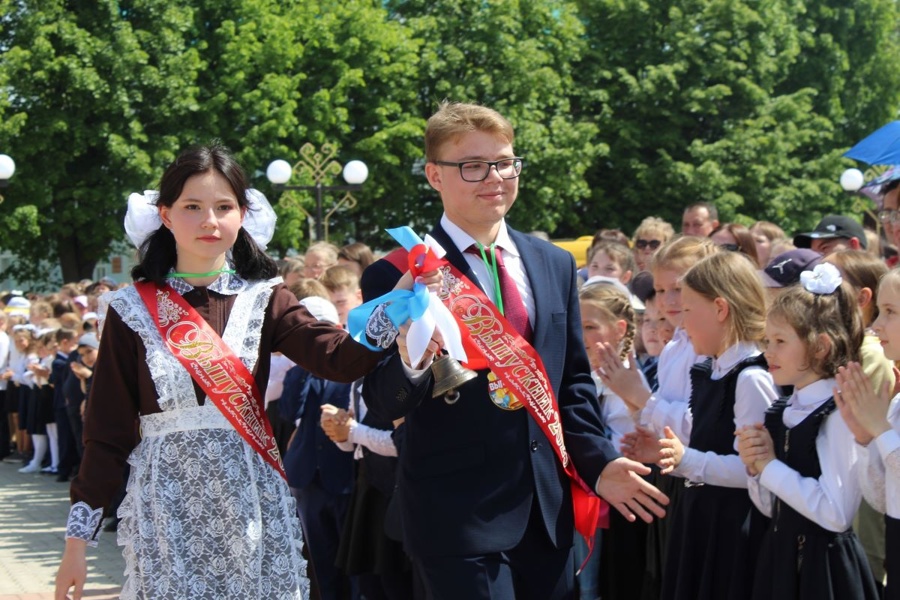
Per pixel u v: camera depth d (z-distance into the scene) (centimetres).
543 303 309
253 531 271
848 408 309
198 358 274
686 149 2452
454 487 293
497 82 2336
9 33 2150
